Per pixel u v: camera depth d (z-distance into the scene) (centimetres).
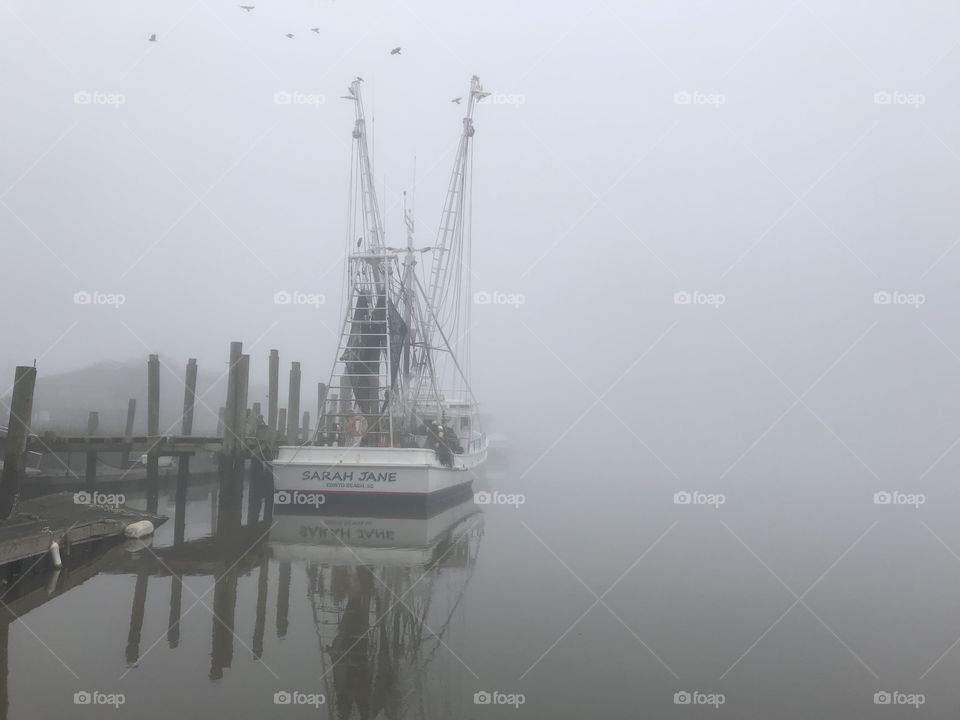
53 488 2334
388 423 2464
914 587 1423
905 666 980
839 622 1177
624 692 867
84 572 1438
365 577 1420
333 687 860
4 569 1255
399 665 934
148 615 1139
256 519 2147
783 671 951
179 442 2295
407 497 2111
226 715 781
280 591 1302
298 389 2802
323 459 2144
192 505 2530
